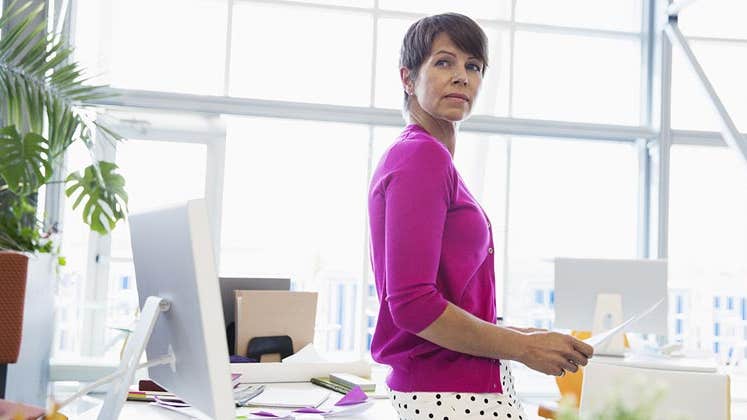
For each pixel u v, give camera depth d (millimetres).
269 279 2840
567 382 3777
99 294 5418
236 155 5883
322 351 6938
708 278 6652
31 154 3549
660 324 3656
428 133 1471
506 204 6090
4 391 2660
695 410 2303
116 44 5648
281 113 5738
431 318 1252
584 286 3676
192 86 5750
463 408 1324
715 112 5543
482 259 1401
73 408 4883
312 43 5945
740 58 6277
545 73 6207
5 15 3598
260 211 6684
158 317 1299
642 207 6234
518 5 6223
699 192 6203
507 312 6047
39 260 3301
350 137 6035
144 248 1380
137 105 5574
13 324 2646
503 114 6109
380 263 1374
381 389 2268
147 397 1994
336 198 6801
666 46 6152
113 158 5496
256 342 2646
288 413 1849
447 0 6145
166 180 5590
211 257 1114
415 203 1264
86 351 5383
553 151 6363
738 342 6887
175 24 5754
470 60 1454
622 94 6348
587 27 6297
